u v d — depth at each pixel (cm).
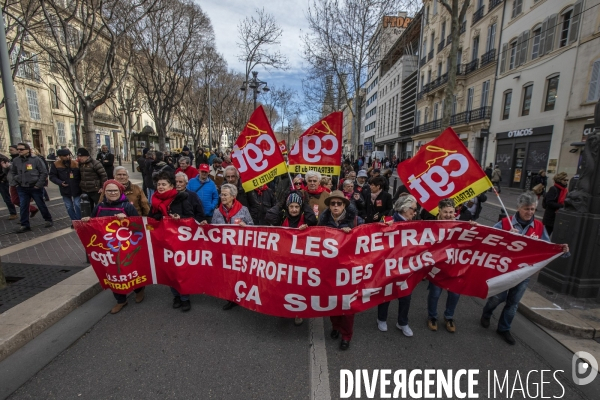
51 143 2836
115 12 1075
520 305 383
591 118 1339
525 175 1739
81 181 619
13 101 737
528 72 1727
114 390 241
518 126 1806
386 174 744
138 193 488
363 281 310
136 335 314
